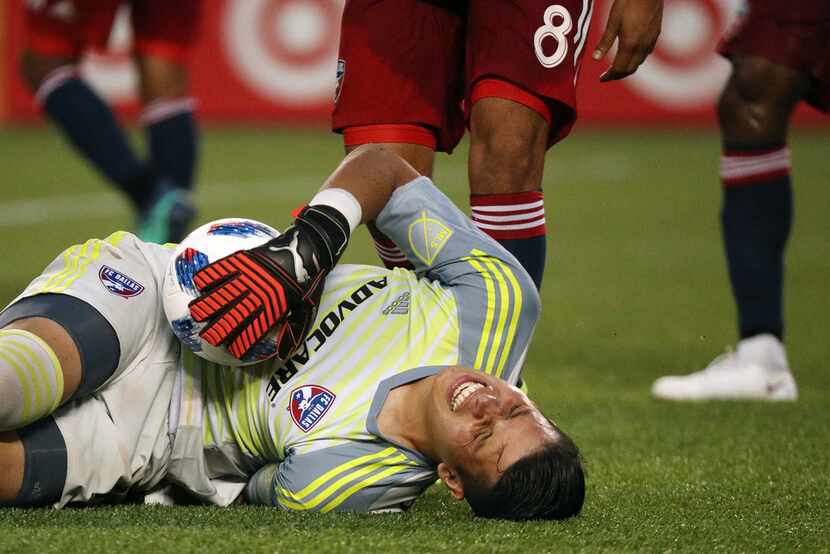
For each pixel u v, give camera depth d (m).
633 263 29.62
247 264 9.44
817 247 31.77
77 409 9.86
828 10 16.38
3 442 9.48
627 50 11.62
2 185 39.44
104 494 10.16
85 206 35.81
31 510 9.69
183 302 9.70
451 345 10.13
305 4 51.12
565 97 11.59
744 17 16.86
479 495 9.59
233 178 40.81
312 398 9.97
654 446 13.87
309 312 9.81
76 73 23.20
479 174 11.57
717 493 11.48
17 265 26.75
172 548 8.50
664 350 20.41
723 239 17.20
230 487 10.71
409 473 9.88
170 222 23.59
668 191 40.97
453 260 10.39
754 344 16.95
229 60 51.41
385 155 10.69
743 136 16.72
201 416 10.32
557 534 9.39
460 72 12.77
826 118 54.12
